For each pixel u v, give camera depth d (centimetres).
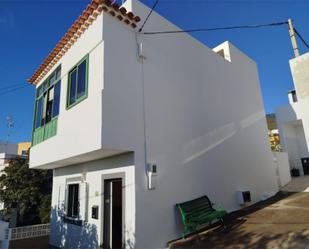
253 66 1470
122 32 757
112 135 650
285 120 1683
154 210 702
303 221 720
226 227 787
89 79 726
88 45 765
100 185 806
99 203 795
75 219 902
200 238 717
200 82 1023
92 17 747
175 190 783
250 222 802
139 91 756
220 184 980
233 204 1016
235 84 1255
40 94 1111
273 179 1324
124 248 664
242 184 1098
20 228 1123
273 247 573
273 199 1162
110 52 702
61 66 930
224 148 1059
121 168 729
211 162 969
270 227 716
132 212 662
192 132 916
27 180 1595
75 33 827
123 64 730
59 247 980
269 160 1349
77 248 857
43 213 1479
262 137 1355
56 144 865
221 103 1115
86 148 683
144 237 655
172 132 831
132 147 692
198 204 823
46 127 975
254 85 1416
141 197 679
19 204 1549
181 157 841
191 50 1020
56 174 1132
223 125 1090
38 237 1155
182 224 768
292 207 929
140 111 743
